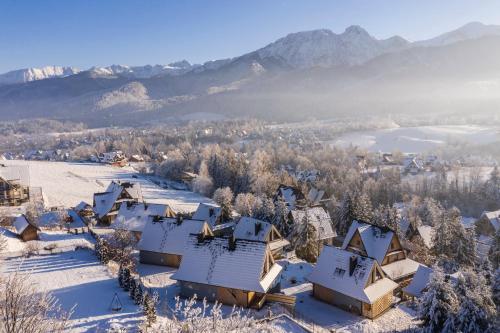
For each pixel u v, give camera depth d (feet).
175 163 577.02
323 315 155.53
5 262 175.52
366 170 618.85
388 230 207.10
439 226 249.55
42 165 617.21
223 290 152.25
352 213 295.07
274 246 222.69
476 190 437.99
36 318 53.88
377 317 156.87
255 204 320.09
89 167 630.33
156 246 195.31
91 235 240.73
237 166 495.82
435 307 132.05
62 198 388.16
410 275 203.00
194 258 160.15
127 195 314.96
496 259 229.66
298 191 365.40
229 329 81.97
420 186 472.44
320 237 248.32
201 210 279.69
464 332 127.54
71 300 137.08
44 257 186.09
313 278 169.58
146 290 158.20
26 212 278.26
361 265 161.99
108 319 122.52
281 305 153.69
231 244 159.43
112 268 174.81
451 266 188.75
